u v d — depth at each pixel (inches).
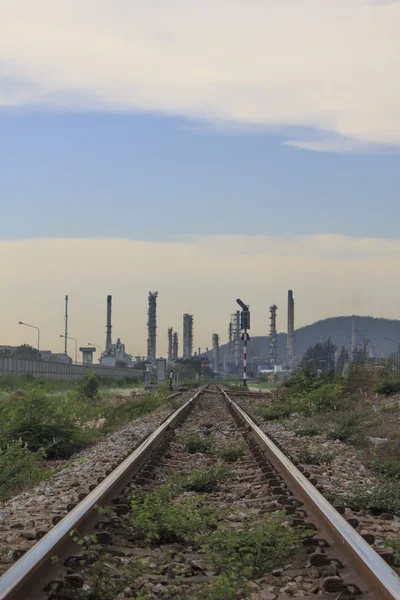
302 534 338.3
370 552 287.9
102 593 269.0
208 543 336.8
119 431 1195.9
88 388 2151.8
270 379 6963.6
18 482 667.4
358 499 466.0
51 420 962.7
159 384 3378.4
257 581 296.7
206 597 260.2
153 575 303.7
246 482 561.9
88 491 470.9
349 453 780.6
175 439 900.6
